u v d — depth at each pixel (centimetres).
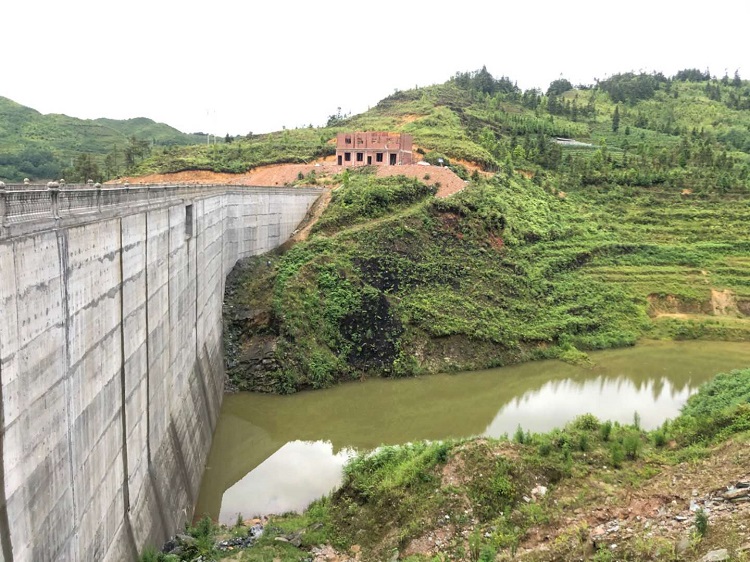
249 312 5641
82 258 2000
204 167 10131
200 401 4059
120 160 14312
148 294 2819
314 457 4319
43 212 1745
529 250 8250
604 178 11112
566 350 6838
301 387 5388
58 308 1808
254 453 4388
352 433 4741
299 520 3183
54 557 1775
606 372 6328
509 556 2462
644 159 12319
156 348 2964
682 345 7431
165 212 3144
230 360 5409
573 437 3306
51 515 1756
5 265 1487
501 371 6244
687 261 8869
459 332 6328
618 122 17350
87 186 2431
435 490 2959
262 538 2947
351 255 6562
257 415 5028
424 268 6919
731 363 6712
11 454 1520
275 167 10388
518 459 3044
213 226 4878
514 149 12156
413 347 6109
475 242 7669
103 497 2191
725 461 2889
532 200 9612
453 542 2683
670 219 9862
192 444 3619
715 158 12975
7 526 1497
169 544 2795
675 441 3391
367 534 2930
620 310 7831
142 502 2642
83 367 2012
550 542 2541
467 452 3095
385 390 5609
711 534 2216
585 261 8594
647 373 6325
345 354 5769
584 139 15500
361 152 9700
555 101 18700
